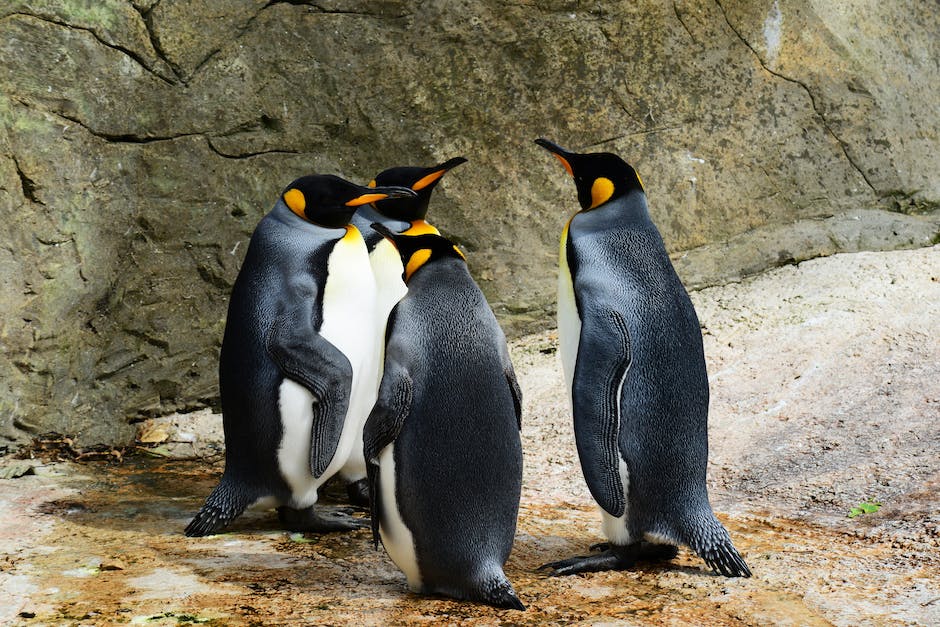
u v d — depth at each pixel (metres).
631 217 7.52
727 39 13.91
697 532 7.07
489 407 6.39
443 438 6.31
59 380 11.10
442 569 6.50
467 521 6.37
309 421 8.12
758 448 9.98
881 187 14.63
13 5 10.66
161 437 11.55
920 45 15.12
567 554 7.87
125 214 11.52
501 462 6.41
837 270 13.49
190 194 11.87
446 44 12.88
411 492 6.34
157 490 9.77
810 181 14.34
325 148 12.59
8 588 6.91
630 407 7.02
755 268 13.92
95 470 10.51
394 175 9.88
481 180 13.23
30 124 10.77
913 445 9.46
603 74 13.49
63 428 11.16
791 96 14.24
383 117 12.77
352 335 8.42
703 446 7.21
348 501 9.66
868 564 7.28
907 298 12.42
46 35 10.84
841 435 9.91
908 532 7.88
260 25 12.05
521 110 13.26
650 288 7.23
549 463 10.21
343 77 12.52
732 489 9.32
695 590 6.84
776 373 11.25
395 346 6.38
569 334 7.47
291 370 8.06
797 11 14.16
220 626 6.18
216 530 8.31
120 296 11.59
